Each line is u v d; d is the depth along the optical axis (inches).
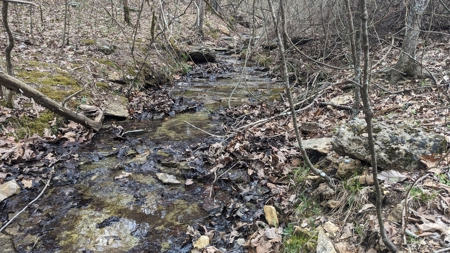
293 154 172.4
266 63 425.4
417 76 243.3
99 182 159.9
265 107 269.9
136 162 178.9
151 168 173.8
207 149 192.4
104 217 135.7
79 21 378.0
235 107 272.8
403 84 243.6
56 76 247.6
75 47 316.2
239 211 139.3
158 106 266.4
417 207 103.2
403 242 90.9
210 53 454.9
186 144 201.3
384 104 215.6
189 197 150.9
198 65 438.9
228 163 174.6
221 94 314.2
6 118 187.9
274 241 119.2
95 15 453.1
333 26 358.0
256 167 168.6
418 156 122.6
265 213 134.5
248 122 233.0
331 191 129.0
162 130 223.9
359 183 123.4
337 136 146.9
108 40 362.3
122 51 342.6
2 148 171.2
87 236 124.6
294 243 113.6
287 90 117.2
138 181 162.1
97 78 274.7
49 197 146.6
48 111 207.5
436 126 156.4
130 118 243.8
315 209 128.2
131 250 118.9
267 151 181.2
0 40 276.4
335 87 268.4
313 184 143.5
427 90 220.4
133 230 129.0
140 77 316.8
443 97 198.8
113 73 293.1
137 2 581.6
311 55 367.6
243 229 129.5
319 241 105.1
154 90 317.7
